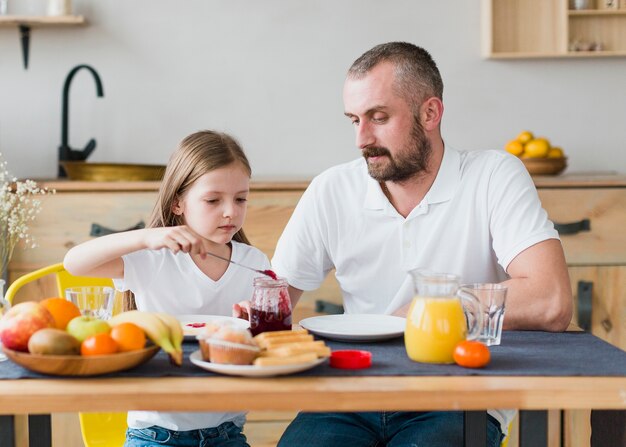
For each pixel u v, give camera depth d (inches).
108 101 123.3
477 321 56.2
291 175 122.7
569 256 107.2
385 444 66.4
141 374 48.9
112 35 122.6
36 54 122.0
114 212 105.0
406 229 73.7
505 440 69.6
